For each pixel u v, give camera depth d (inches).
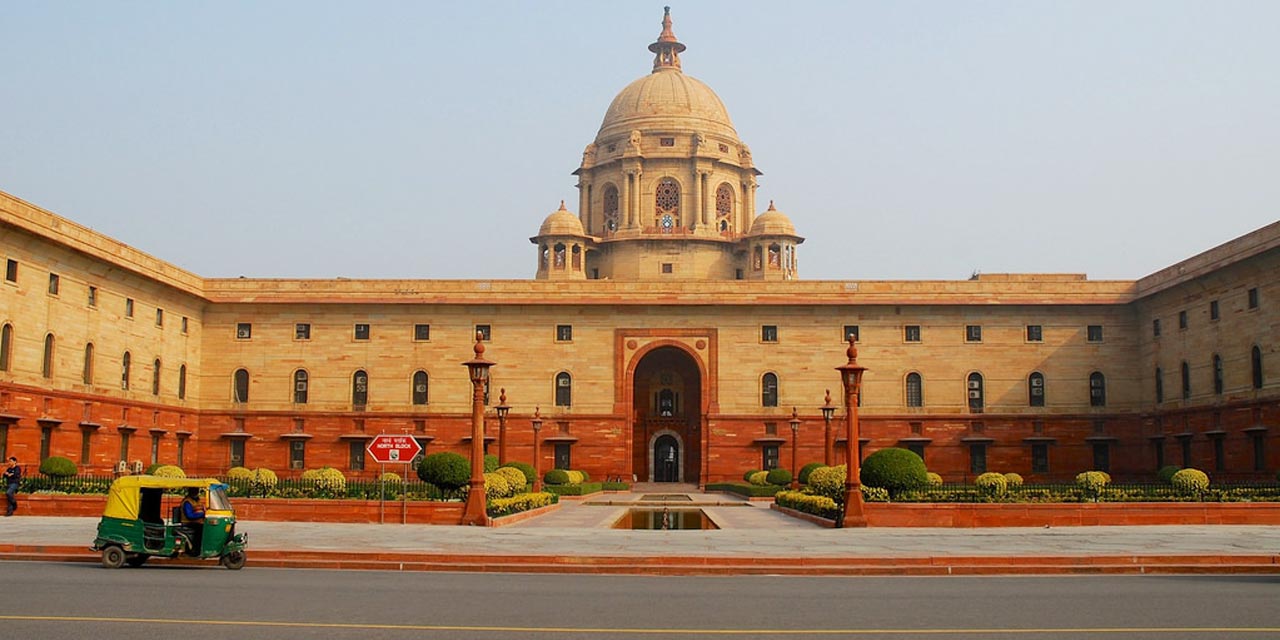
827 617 588.7
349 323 2517.2
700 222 3026.6
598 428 2482.8
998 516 1264.8
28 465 1796.3
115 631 515.2
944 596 684.7
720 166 3112.7
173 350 2364.7
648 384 2800.2
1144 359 2440.9
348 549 908.6
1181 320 2262.6
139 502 830.5
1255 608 627.2
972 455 2465.6
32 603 604.1
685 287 2518.5
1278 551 924.6
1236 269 2016.5
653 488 2519.7
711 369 2504.9
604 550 928.9
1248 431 1956.2
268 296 2504.9
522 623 558.3
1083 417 2461.9
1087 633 539.2
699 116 3120.1
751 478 2303.2
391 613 588.1
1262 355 1935.3
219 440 2479.1
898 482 1355.8
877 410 2476.6
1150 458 2409.0
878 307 2504.9
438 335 2513.5
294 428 2484.0
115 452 2092.8
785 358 2502.5
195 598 637.3
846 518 1244.5
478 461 1261.1
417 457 2466.8
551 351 2508.6
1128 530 1190.3
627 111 3144.7
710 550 936.3
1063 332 2491.4
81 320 1980.8
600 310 2522.1
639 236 2982.3
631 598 663.1
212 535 820.6
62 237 1879.9
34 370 1825.8
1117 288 2484.0
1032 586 746.8
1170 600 663.8
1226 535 1112.2
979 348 2491.4
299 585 717.3
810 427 2476.6
